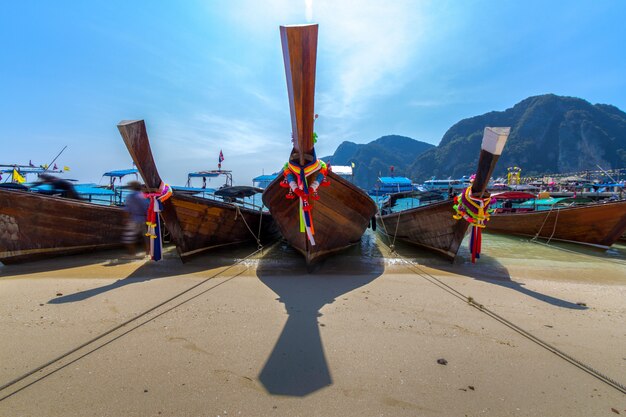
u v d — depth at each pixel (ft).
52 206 26.04
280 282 20.76
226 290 18.80
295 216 24.20
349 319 14.48
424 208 28.78
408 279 21.72
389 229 39.96
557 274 23.61
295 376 9.95
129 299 16.93
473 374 10.14
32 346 11.66
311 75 14.17
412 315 15.05
